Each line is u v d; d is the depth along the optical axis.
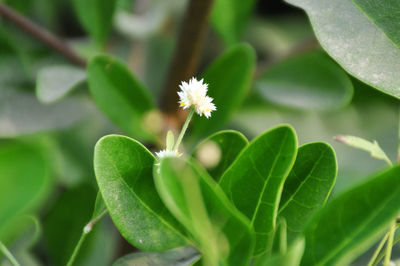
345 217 0.22
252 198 0.24
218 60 0.36
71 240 0.32
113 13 0.38
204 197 0.22
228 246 0.22
